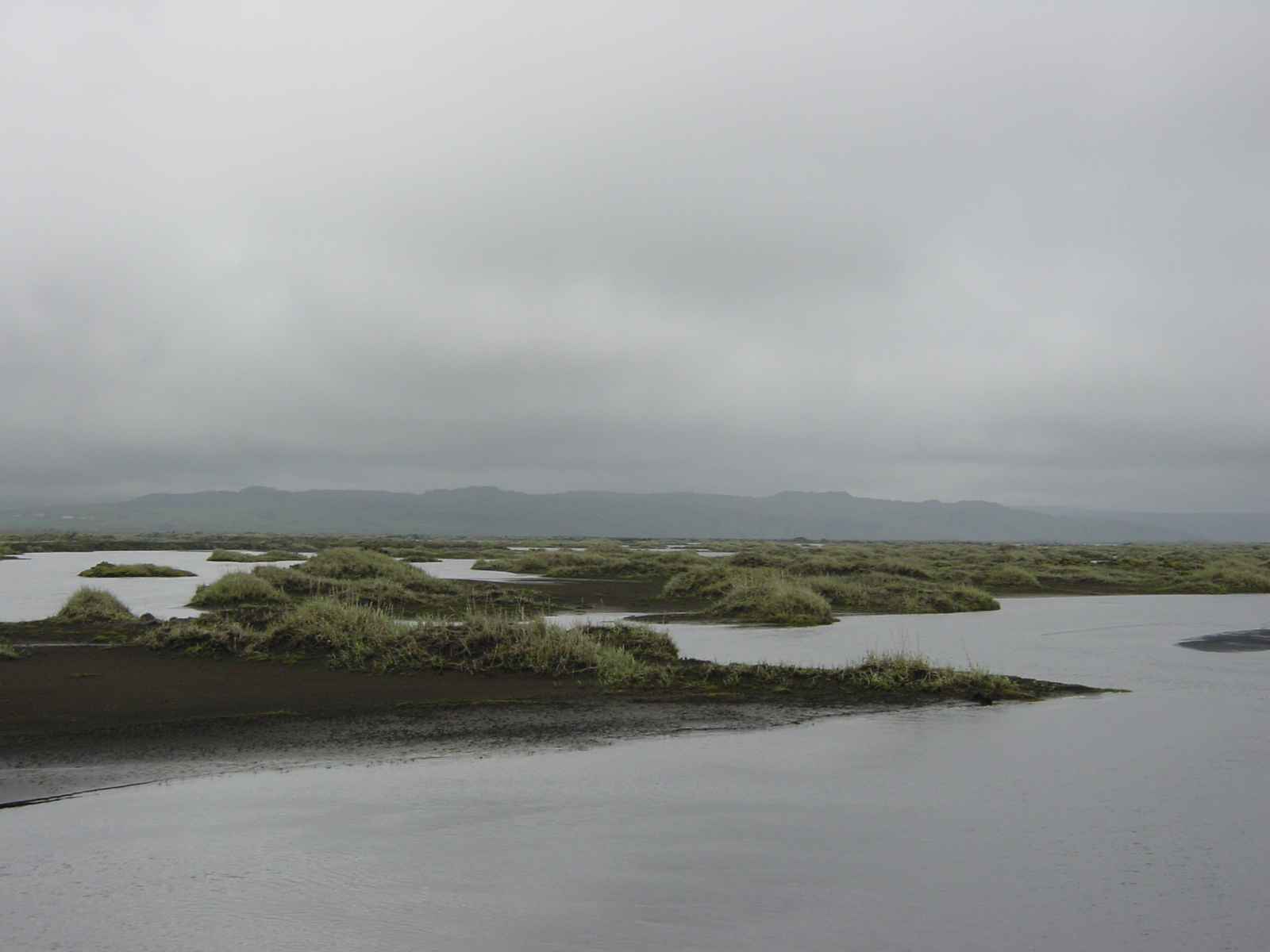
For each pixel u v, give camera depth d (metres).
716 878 5.16
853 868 5.34
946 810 6.52
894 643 17.25
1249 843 5.79
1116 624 21.36
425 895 4.88
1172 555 73.12
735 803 6.71
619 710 10.40
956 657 15.27
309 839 5.84
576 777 7.47
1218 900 4.88
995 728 9.48
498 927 4.46
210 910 4.66
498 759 8.07
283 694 10.99
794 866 5.36
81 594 18.80
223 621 15.90
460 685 11.83
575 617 21.91
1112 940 4.35
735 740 8.90
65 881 5.06
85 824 6.14
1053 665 14.38
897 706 10.80
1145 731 9.35
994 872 5.27
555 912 4.66
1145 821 6.24
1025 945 4.28
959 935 4.41
